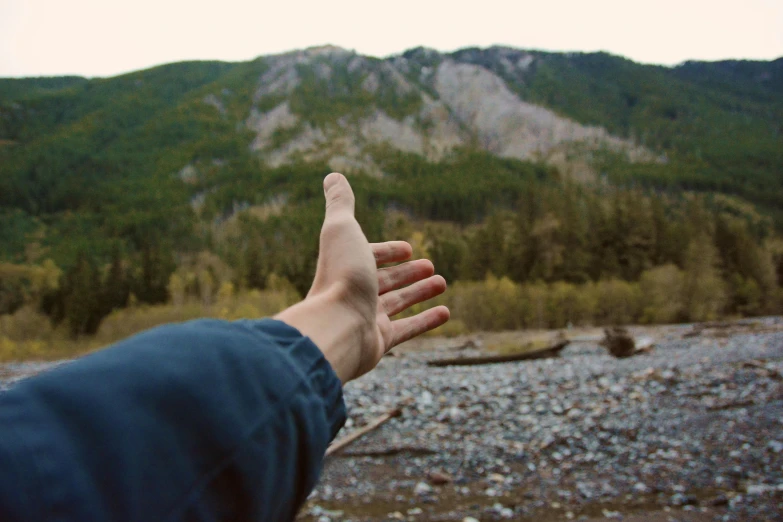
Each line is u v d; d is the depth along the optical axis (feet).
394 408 29.43
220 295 159.53
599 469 20.63
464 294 114.83
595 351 55.36
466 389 34.86
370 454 23.22
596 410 27.71
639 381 33.71
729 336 61.16
